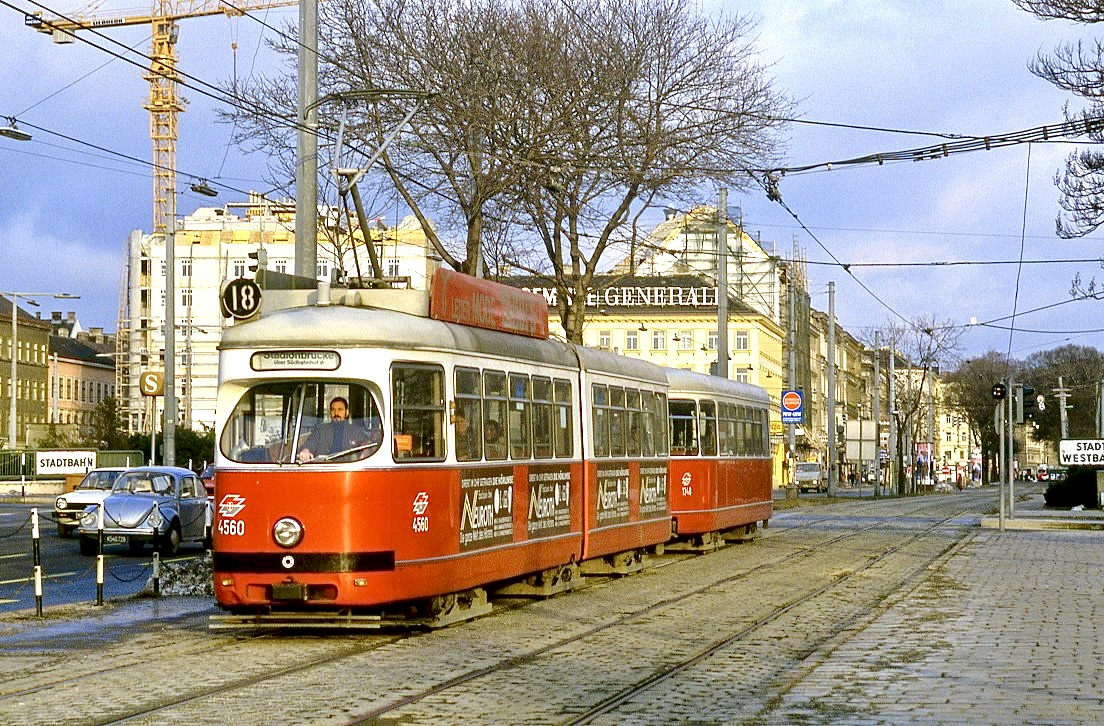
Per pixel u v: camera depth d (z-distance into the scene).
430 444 16.11
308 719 10.51
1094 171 24.12
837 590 21.45
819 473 99.81
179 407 105.94
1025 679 12.39
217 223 108.94
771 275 108.81
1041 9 22.64
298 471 15.16
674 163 30.20
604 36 29.97
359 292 16.64
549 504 19.72
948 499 76.81
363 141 27.27
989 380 108.00
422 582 15.73
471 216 28.22
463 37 28.73
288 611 15.55
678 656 14.19
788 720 10.47
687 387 29.45
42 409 124.31
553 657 14.05
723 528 31.02
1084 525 40.62
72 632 16.62
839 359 148.25
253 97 27.56
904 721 10.34
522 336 19.48
